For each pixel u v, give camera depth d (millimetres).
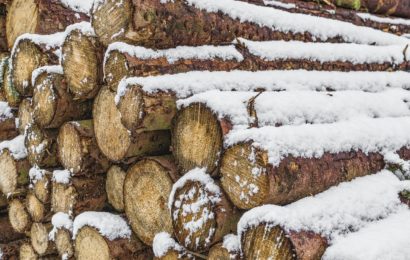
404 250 1651
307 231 1599
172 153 2191
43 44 2934
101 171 2721
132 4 2117
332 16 3910
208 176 1882
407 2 4906
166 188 2111
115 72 2213
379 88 3154
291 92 2297
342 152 2002
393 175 2176
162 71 2219
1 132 3475
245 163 1707
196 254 1972
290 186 1710
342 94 2551
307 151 1821
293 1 3688
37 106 2814
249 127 1869
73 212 2684
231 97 1949
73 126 2633
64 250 2730
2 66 3479
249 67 2607
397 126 2424
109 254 2320
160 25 2215
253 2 3229
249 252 1641
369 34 3828
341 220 1738
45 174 2883
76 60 2525
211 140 1866
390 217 1918
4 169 3289
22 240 3609
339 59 3174
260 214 1607
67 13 3262
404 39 4164
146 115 2031
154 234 2232
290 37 3096
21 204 3225
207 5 2506
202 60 2398
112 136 2361
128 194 2336
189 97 2041
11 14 3527
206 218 1821
